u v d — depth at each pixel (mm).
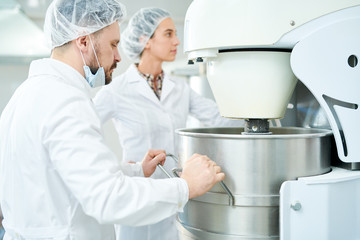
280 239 765
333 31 791
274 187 801
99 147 733
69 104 754
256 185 801
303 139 810
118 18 956
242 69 837
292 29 775
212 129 1099
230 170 816
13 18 2475
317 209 782
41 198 799
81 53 885
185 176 801
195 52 867
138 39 1679
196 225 888
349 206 829
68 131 726
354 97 815
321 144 844
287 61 848
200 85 2211
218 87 889
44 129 742
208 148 846
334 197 799
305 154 813
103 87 1691
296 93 1124
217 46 811
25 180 803
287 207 762
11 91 2871
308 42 785
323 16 781
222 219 837
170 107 1734
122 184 729
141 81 1694
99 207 699
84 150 713
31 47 2602
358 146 836
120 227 1528
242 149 803
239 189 811
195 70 2361
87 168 704
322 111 1007
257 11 777
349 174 831
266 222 810
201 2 853
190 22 876
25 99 805
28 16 2496
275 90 851
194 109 1880
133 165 1159
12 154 818
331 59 797
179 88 1812
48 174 790
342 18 792
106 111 1658
